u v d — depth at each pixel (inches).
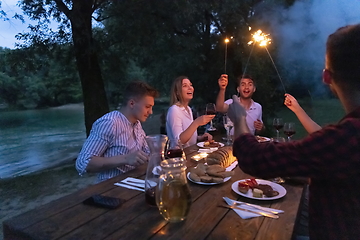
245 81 134.5
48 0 219.1
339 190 34.8
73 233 43.0
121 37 243.1
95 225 45.5
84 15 221.6
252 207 51.6
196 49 290.8
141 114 79.8
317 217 37.7
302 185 64.5
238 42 287.1
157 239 41.4
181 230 43.9
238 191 58.7
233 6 245.3
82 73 242.4
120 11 218.8
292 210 51.3
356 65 33.4
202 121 102.0
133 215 49.0
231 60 297.7
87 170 71.5
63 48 245.0
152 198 51.7
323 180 36.2
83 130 498.3
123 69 317.1
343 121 33.0
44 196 158.1
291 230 44.0
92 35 249.8
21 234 43.6
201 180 64.8
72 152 320.8
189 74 313.3
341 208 34.9
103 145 76.0
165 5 219.1
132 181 65.9
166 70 333.4
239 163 38.1
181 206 45.1
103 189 61.0
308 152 32.2
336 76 35.4
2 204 147.2
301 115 82.7
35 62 245.9
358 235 34.3
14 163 279.3
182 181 45.6
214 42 300.8
